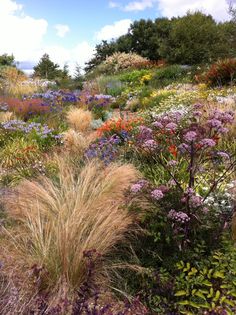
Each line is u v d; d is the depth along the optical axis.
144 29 32.53
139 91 14.93
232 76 11.84
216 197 3.75
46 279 2.92
